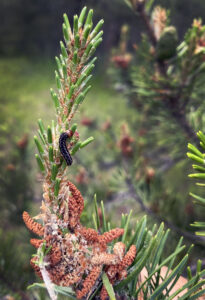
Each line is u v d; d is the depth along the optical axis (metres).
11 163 1.01
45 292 0.52
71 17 3.10
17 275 0.64
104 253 0.35
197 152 0.35
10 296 0.62
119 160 1.13
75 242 0.35
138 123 1.14
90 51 0.33
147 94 0.76
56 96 0.34
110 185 0.86
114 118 1.71
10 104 1.56
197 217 0.68
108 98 2.57
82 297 0.36
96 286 0.36
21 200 0.92
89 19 0.33
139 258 0.38
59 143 0.33
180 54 0.68
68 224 0.35
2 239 0.71
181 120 0.79
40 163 0.34
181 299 0.36
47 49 4.04
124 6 2.43
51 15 4.10
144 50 0.74
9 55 3.87
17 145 1.05
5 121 1.25
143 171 0.85
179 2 2.10
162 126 0.96
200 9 2.13
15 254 0.67
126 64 1.08
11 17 4.24
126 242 0.40
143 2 0.72
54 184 0.34
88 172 1.00
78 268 0.35
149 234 0.39
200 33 0.65
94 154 1.27
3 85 1.98
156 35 0.74
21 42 4.08
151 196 0.76
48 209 0.35
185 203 0.71
